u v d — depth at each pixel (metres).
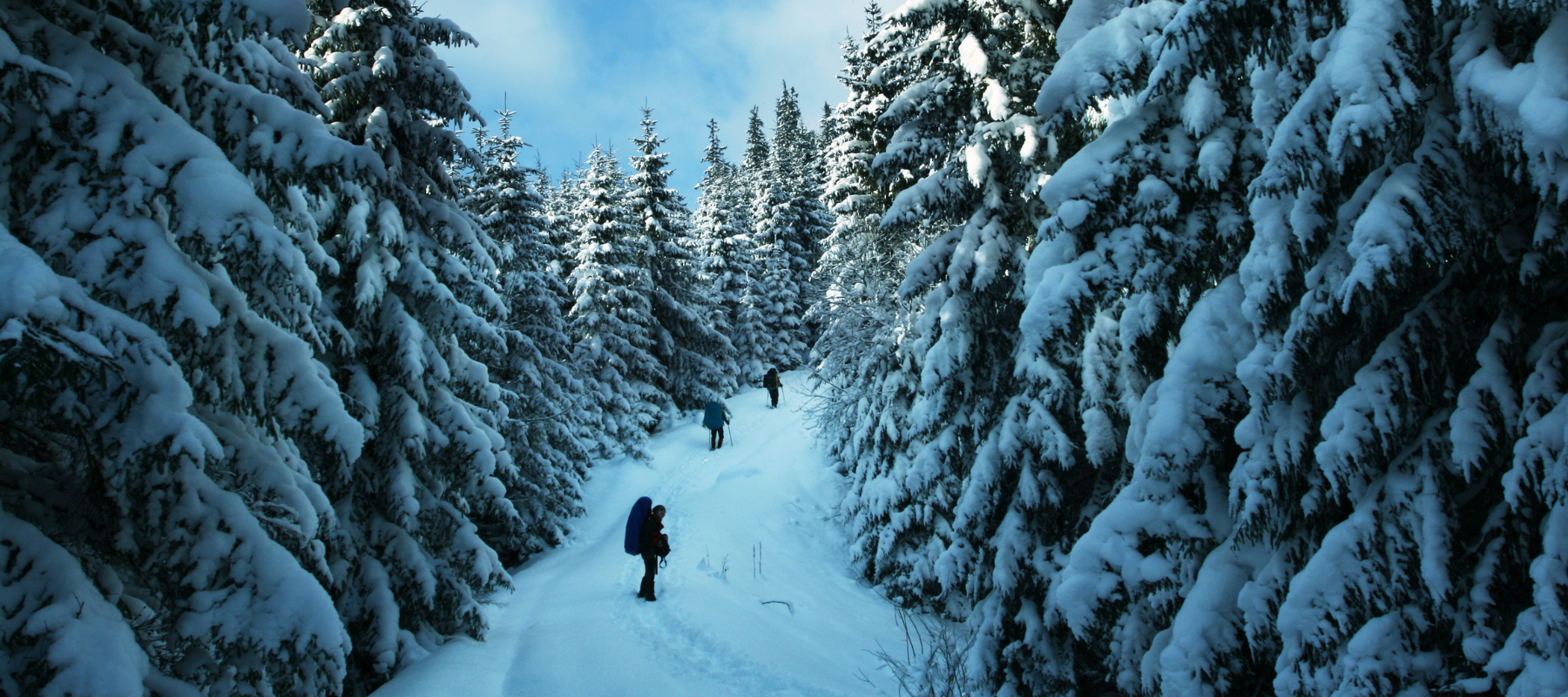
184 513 4.66
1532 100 3.27
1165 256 6.04
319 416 5.99
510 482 10.58
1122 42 5.97
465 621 8.64
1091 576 5.72
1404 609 3.97
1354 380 4.48
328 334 7.86
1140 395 7.38
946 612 10.51
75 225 4.20
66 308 3.46
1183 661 4.80
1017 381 8.91
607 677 7.26
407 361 8.30
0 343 3.04
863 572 12.60
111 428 4.01
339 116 9.41
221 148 5.26
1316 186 4.27
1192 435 5.17
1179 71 5.08
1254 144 5.58
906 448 11.91
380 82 9.18
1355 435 4.14
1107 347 7.78
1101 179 6.20
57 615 3.71
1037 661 7.24
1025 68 8.93
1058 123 6.34
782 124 53.66
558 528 14.32
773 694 6.91
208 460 4.95
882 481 11.97
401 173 9.30
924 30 10.09
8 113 3.96
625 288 23.67
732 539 13.09
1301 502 4.66
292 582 4.89
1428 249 3.82
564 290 21.25
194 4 4.54
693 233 38.12
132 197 4.30
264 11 4.67
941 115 9.99
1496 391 3.81
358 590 8.09
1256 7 4.64
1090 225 6.39
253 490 5.40
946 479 10.93
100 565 4.61
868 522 12.82
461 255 9.91
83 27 4.93
